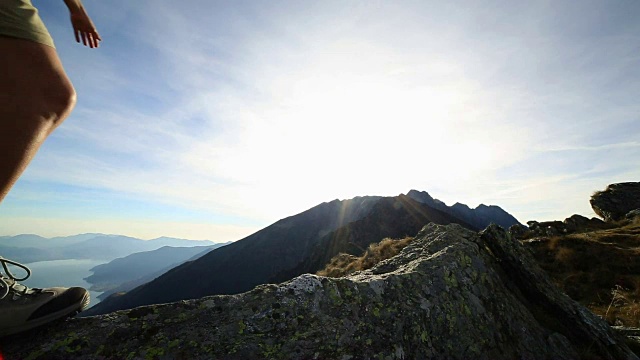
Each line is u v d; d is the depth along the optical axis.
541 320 6.81
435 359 4.41
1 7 1.48
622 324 10.34
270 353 3.33
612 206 43.47
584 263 18.09
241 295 3.80
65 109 1.73
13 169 1.45
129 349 2.92
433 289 5.32
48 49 1.69
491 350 5.24
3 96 1.45
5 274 2.43
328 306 4.06
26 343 2.66
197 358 3.04
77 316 3.08
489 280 6.56
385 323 4.28
